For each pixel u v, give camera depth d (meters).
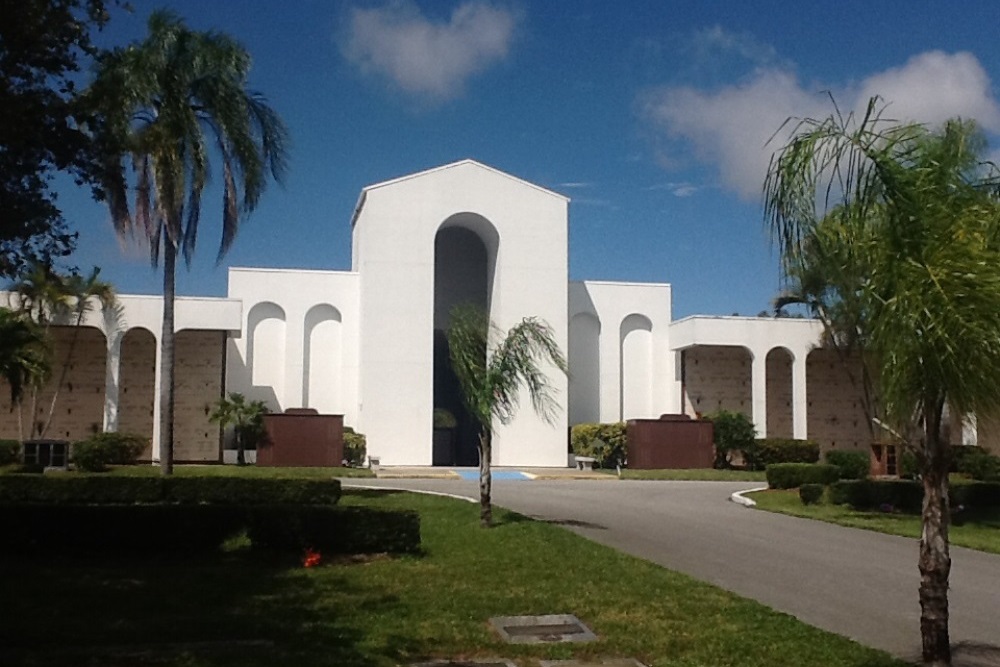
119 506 13.74
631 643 8.74
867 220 7.05
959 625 10.16
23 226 12.67
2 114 11.47
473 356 17.89
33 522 13.38
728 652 8.45
